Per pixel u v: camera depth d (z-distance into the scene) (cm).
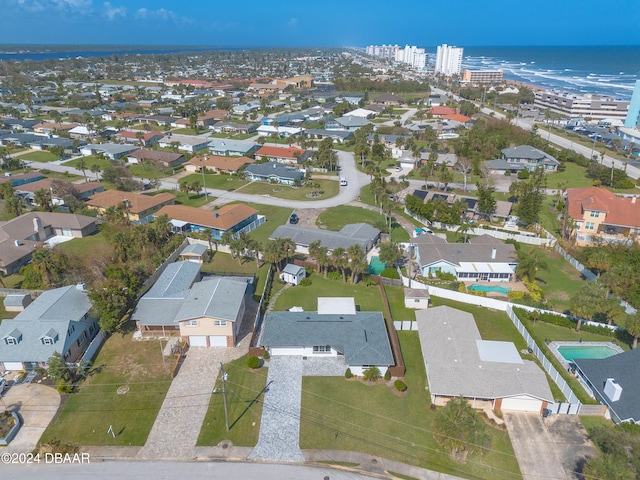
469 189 12538
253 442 4394
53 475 4031
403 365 5253
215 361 5534
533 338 5806
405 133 18538
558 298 7106
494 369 4962
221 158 14762
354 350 5356
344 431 4525
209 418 4672
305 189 12719
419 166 14638
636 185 13025
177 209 9881
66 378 5009
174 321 5669
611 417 4669
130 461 4178
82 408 4788
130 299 6500
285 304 6812
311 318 5941
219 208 11044
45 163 14962
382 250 7638
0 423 4575
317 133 18812
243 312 6438
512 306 6588
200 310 5725
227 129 19875
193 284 6769
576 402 4812
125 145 16300
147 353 5659
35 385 5109
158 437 4438
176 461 4184
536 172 13462
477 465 4159
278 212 10894
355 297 7094
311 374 5328
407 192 12312
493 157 15625
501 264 7675
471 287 7412
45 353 5225
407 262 8394
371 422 4641
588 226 9088
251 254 8475
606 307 5956
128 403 4859
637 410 4494
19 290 6994
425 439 4447
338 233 8688
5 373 5262
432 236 8594
